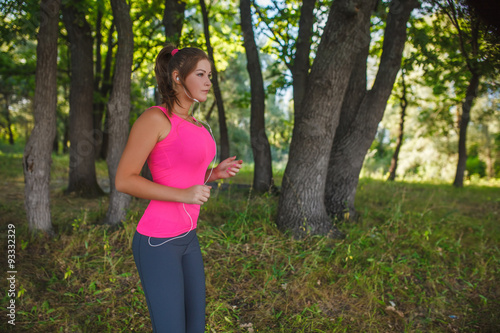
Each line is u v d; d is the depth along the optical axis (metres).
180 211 1.52
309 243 3.86
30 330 2.33
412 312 2.89
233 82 19.41
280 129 16.25
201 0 6.93
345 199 4.82
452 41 4.72
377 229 4.48
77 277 3.04
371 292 2.95
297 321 2.57
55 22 3.61
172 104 1.46
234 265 3.36
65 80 10.59
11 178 8.50
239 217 4.36
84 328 2.38
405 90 12.73
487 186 12.94
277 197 6.35
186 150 1.44
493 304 3.04
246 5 6.46
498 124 18.08
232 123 20.11
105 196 6.75
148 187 1.35
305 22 5.90
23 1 3.35
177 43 5.57
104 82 10.65
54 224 4.27
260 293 2.93
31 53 9.94
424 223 4.98
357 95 4.75
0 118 29.62
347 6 3.42
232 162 1.78
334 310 2.79
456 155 19.77
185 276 1.61
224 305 2.72
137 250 1.53
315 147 3.98
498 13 3.11
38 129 3.66
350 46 3.62
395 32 4.39
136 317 2.55
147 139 1.37
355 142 4.71
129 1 7.89
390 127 21.88
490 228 5.24
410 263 3.67
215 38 9.63
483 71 4.15
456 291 3.26
